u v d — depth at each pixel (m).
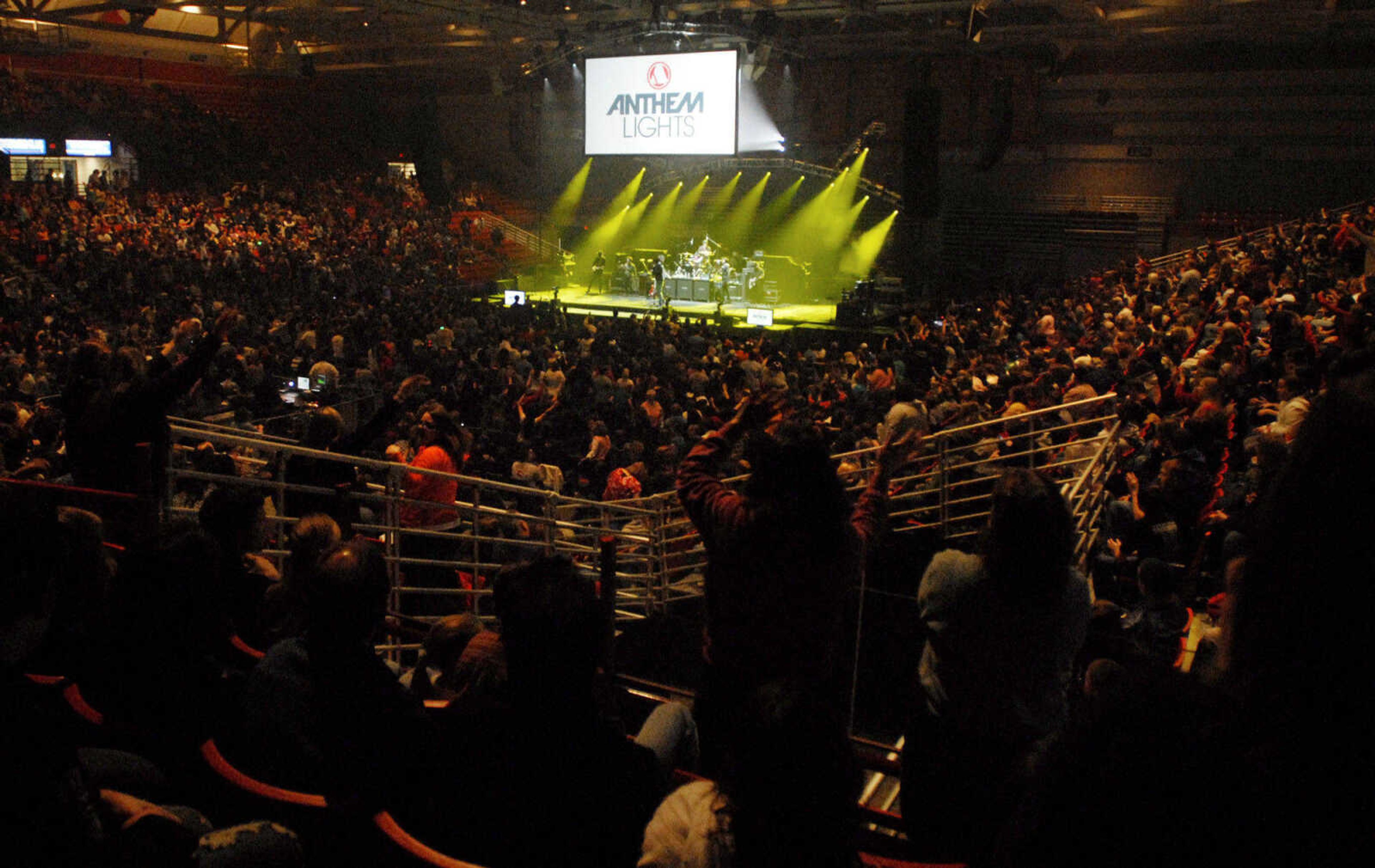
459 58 39.25
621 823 2.03
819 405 14.66
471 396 15.87
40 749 1.70
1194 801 1.05
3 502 2.00
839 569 2.43
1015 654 2.36
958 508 7.58
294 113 42.38
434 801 2.13
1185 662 5.34
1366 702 1.03
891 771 2.89
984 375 14.87
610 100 32.53
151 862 1.83
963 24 29.92
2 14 30.42
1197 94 31.80
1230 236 29.61
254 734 2.49
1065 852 1.13
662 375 18.38
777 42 31.83
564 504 6.96
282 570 5.07
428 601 6.62
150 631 2.40
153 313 21.47
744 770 1.58
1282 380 7.62
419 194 40.53
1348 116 29.84
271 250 30.28
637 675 5.77
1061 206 33.91
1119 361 11.84
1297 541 1.08
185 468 6.16
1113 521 6.56
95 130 34.44
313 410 10.57
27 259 26.66
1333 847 1.03
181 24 39.38
